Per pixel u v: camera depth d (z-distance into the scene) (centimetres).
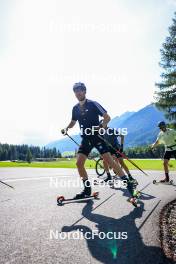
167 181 884
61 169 1520
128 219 452
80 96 555
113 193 679
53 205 543
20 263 294
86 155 583
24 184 849
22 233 380
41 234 378
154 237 375
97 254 321
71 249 333
